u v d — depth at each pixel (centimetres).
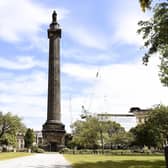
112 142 11050
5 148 11412
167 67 3684
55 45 11575
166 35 2805
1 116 10044
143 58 2981
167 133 6544
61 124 10925
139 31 2966
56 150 10644
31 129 16000
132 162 3741
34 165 3288
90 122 9288
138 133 9456
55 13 12000
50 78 11238
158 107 6306
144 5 2206
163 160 4206
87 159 4672
